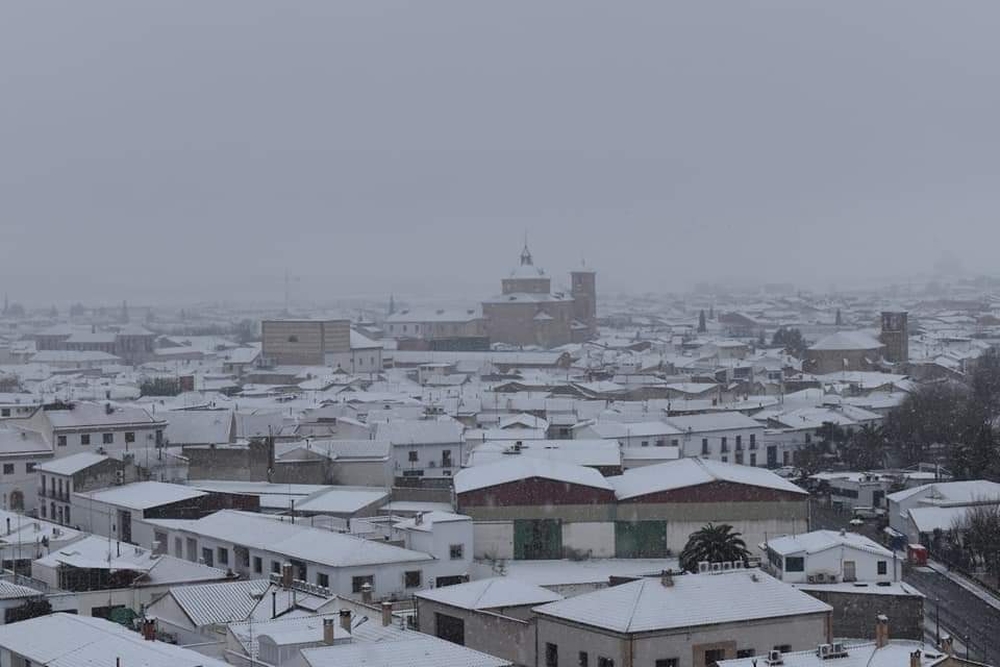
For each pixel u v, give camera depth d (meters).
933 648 141.50
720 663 113.62
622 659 125.44
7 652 116.56
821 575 171.00
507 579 150.38
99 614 152.62
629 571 190.38
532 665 134.38
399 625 127.00
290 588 142.75
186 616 135.12
